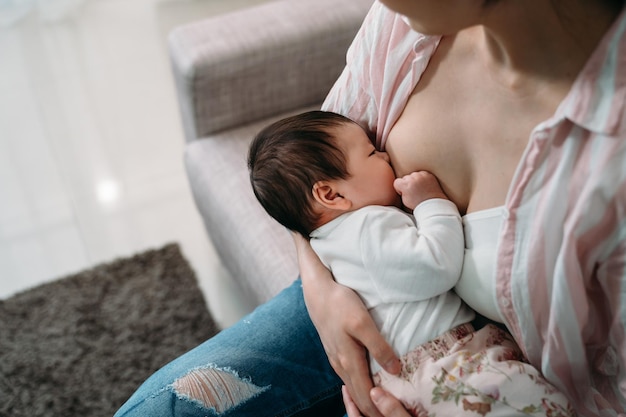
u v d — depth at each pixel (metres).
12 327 1.78
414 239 0.87
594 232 0.70
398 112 0.93
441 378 0.84
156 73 2.63
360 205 0.95
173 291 1.84
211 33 1.50
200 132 1.55
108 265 1.92
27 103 2.52
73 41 2.78
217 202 1.44
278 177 0.97
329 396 1.06
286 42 1.48
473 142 0.84
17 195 2.20
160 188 2.18
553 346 0.78
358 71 0.98
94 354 1.71
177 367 1.04
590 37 0.71
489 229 0.83
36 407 1.61
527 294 0.77
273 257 1.30
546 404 0.80
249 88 1.51
